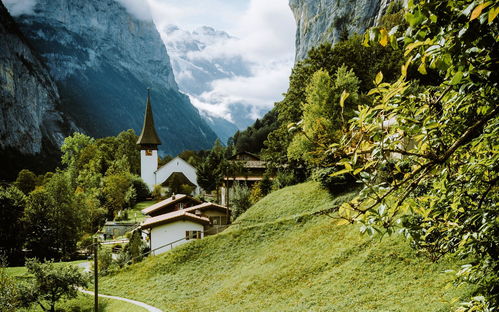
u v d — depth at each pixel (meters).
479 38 2.74
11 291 27.55
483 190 4.34
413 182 3.33
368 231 3.34
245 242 34.31
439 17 2.71
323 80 37.94
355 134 3.38
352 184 36.75
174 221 42.38
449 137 3.60
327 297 19.91
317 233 29.78
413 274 18.56
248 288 25.75
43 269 31.00
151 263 35.81
